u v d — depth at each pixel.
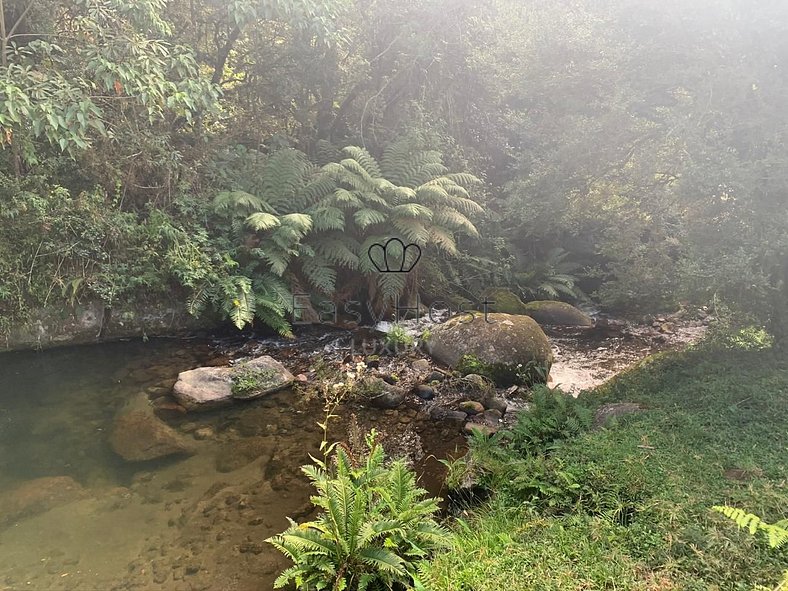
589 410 4.06
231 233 6.83
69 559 2.94
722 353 5.09
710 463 3.07
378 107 9.52
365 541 2.53
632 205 5.70
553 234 9.34
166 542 3.09
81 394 4.93
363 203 7.30
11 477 3.66
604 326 7.79
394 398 5.00
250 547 3.06
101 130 5.50
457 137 10.10
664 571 2.23
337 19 8.14
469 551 2.70
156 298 6.47
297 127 9.09
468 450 4.11
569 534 2.62
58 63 5.94
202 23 7.91
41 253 5.71
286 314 7.11
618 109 5.14
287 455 4.07
